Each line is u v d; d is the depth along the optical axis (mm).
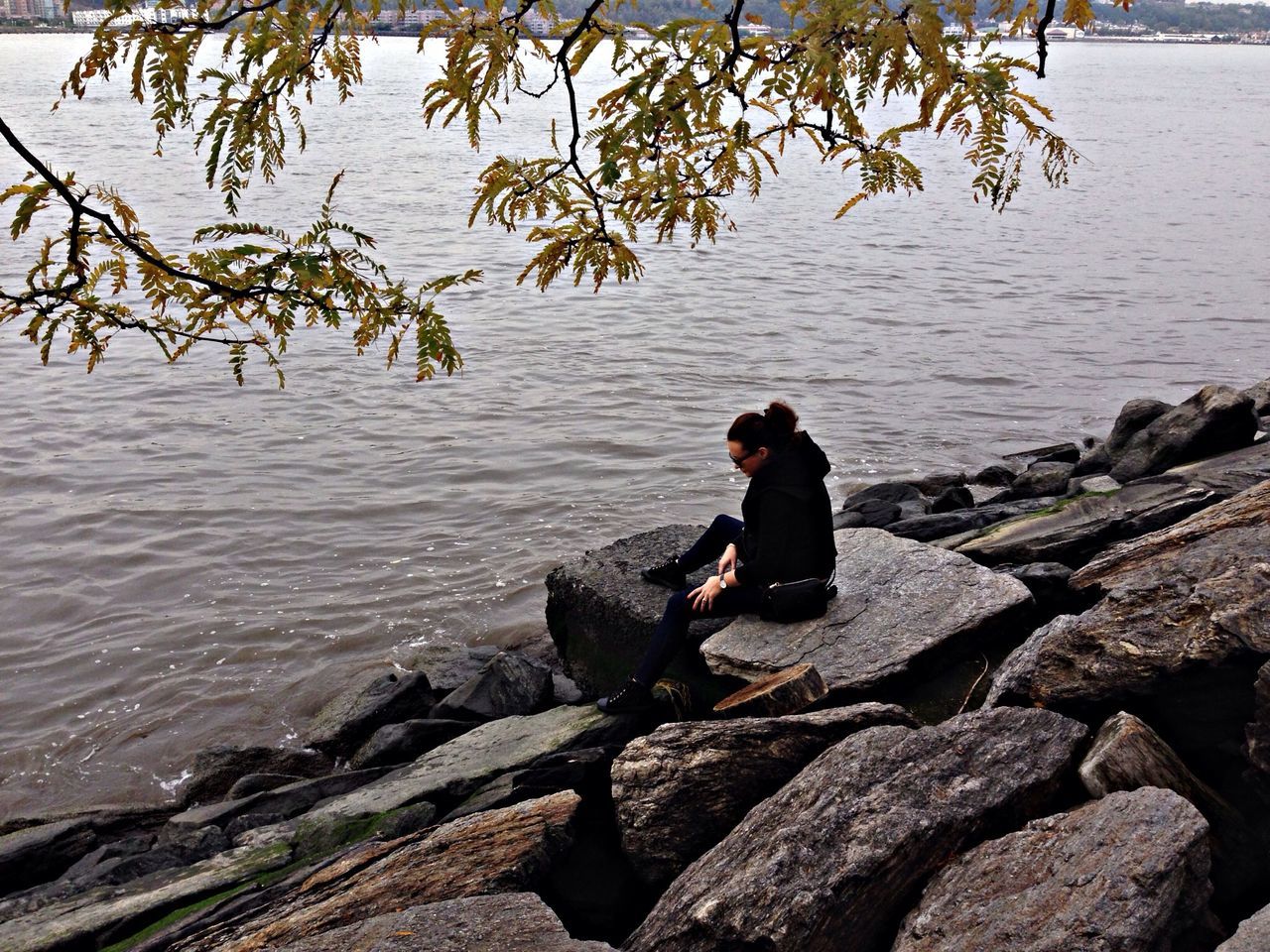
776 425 6348
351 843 5625
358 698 8492
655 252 29906
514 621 10062
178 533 11844
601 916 4906
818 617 6379
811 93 2041
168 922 5102
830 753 4773
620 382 17453
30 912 5855
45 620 10125
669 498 12844
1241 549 5648
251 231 2871
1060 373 18234
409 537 11766
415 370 17906
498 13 2336
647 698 6445
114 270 2895
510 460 14000
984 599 6344
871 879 4141
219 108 2373
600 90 95562
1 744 8422
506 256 28156
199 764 7898
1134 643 5031
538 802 5141
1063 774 4598
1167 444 10859
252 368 17797
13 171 41281
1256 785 4449
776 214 37781
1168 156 58406
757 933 4008
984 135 2070
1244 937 3436
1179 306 23219
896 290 25094
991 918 3801
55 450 14164
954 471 13898
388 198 38125
